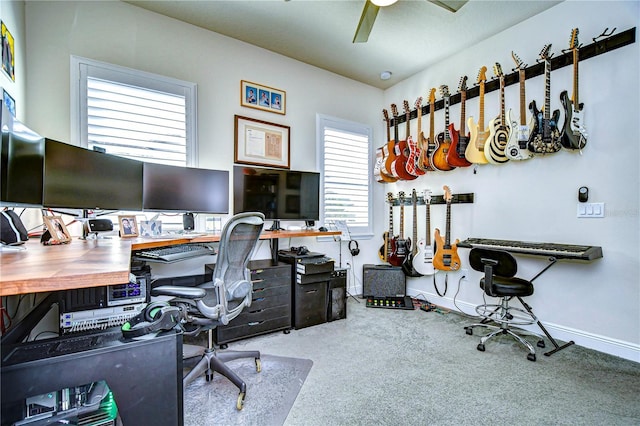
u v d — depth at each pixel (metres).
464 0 2.06
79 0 2.25
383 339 2.45
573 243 2.37
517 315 2.72
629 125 2.11
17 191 1.27
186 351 2.20
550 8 2.48
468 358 2.12
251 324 2.41
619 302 2.15
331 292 2.87
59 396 0.98
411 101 3.74
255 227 1.75
